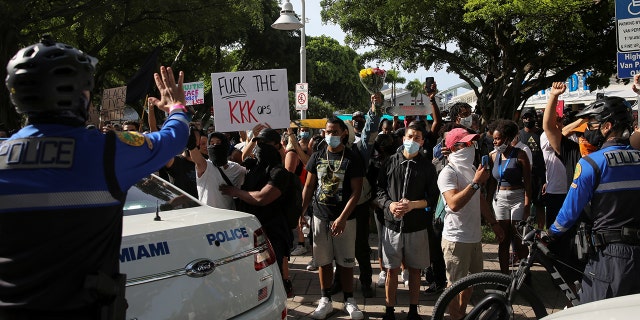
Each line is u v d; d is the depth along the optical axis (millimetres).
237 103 6016
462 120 7738
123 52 26297
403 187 4742
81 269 1862
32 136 1873
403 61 23141
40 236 1806
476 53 23297
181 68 30625
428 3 17656
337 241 5160
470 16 15438
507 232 6109
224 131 6027
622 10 5129
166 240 2838
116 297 1957
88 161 1888
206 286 2928
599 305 2592
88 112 2021
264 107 6035
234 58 35906
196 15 21297
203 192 4938
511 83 20953
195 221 3102
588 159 3381
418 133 4730
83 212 1855
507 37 19266
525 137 7031
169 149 2146
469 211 4523
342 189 5098
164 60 29922
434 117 7281
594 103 3602
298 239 7797
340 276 5406
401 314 5312
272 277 3375
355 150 5348
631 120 3461
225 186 4938
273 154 4980
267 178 4926
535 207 7211
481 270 4680
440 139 7359
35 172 1834
